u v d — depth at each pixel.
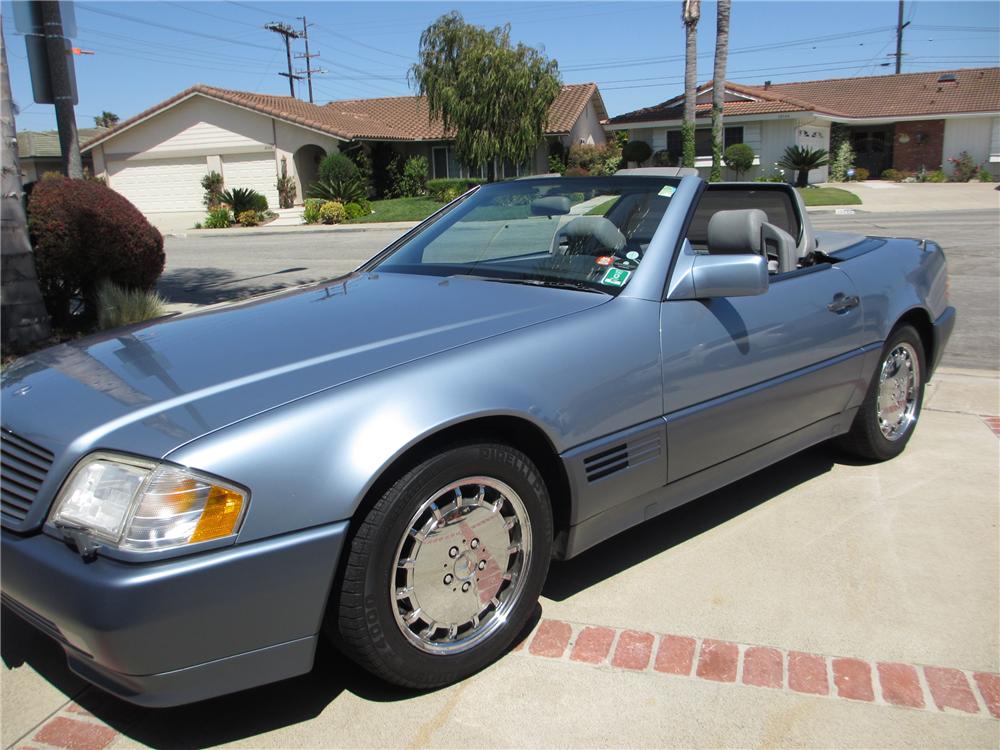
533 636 2.87
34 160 37.44
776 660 2.71
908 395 4.53
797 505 3.93
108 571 2.02
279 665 2.22
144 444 2.13
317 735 2.40
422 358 2.50
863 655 2.74
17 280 7.70
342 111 37.56
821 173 35.97
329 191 28.92
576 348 2.74
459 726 2.43
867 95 39.28
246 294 11.81
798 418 3.66
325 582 2.20
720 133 28.00
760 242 3.22
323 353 2.56
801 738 2.36
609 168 33.72
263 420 2.19
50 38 9.91
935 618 2.95
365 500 2.28
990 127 36.06
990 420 5.09
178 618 2.04
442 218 4.08
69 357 2.86
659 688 2.58
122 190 34.31
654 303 3.01
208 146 32.69
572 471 2.71
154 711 2.53
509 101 27.81
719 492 4.12
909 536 3.58
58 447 2.23
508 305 2.96
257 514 2.11
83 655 2.15
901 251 4.52
